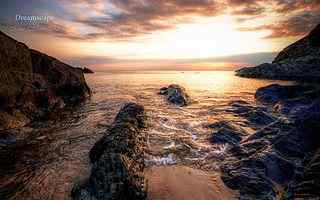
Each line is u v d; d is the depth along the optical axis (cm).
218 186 791
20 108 1708
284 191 728
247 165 862
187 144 1156
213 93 2973
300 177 711
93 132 1418
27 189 800
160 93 3117
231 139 1173
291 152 912
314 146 941
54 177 877
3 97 1622
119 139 1016
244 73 6175
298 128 1018
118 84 4697
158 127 1453
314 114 1048
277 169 826
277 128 1102
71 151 1130
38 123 1652
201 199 720
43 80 2289
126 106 1670
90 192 714
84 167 955
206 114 1784
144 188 751
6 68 1830
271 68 5253
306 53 5559
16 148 1179
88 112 2009
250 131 1280
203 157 1016
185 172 889
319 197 573
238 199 718
